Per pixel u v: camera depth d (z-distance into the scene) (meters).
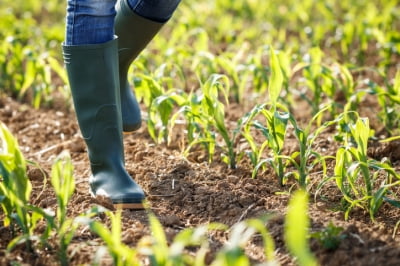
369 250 2.86
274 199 3.50
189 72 6.56
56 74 6.73
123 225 3.20
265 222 3.16
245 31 7.57
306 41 7.56
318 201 3.49
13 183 2.86
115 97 3.38
